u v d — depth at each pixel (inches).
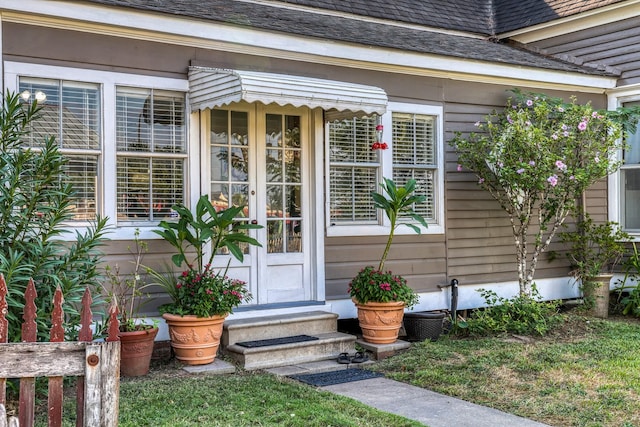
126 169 252.5
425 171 336.8
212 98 251.3
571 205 333.7
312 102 257.8
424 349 276.8
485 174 331.3
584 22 416.8
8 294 173.5
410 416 194.7
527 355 264.2
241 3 340.8
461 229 344.2
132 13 244.2
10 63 227.1
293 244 297.1
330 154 306.8
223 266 277.0
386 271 316.8
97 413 115.0
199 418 182.7
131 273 250.1
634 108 367.9
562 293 385.4
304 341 263.3
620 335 304.8
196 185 266.1
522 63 353.7
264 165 289.6
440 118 336.8
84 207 243.1
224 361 248.8
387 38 329.4
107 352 116.2
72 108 241.0
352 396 216.1
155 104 258.8
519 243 340.2
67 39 237.9
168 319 240.8
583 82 385.7
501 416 194.7
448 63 331.0
